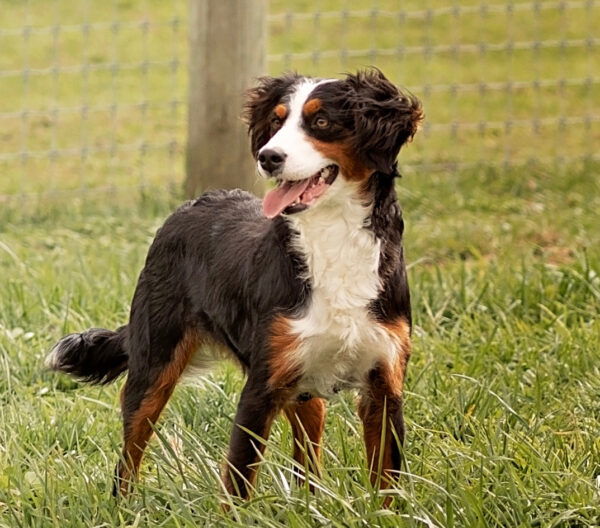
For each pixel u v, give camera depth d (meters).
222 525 7.48
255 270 8.11
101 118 23.72
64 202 17.66
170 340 8.87
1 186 19.66
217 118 15.52
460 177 18.22
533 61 26.61
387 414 8.12
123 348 9.44
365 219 7.97
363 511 7.50
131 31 28.47
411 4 29.39
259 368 7.98
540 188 17.50
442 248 14.60
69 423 9.57
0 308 12.01
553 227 15.38
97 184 19.80
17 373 10.85
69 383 10.80
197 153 15.74
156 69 26.44
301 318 7.90
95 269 13.36
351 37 27.78
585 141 22.00
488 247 14.67
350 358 8.07
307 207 7.82
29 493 8.22
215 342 8.73
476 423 8.88
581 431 8.93
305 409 8.73
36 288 12.46
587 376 10.10
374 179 8.02
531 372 10.25
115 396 10.33
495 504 7.62
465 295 11.91
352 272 7.93
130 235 15.24
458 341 11.11
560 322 11.11
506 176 18.16
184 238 8.85
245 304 8.19
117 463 8.74
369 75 8.16
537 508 7.66
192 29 15.53
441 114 23.77
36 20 28.98
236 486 7.84
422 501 7.79
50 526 7.79
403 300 8.13
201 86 15.55
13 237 15.27
